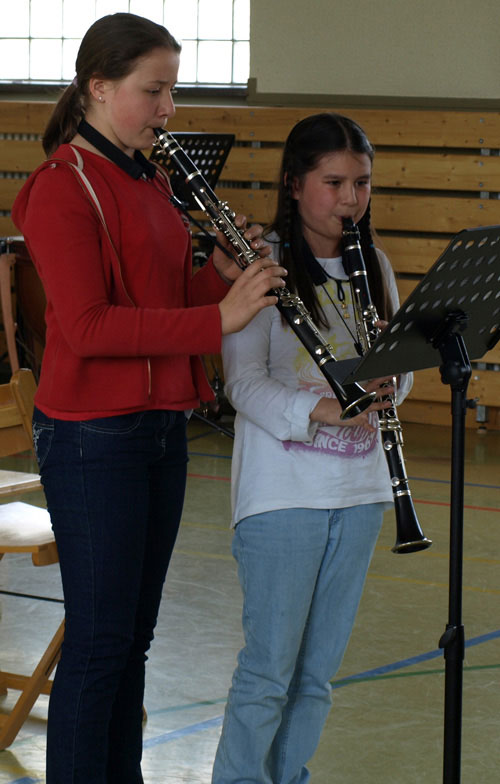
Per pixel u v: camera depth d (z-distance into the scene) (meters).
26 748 3.27
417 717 3.54
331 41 8.99
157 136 2.46
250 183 9.07
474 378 8.59
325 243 2.63
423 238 8.72
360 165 2.51
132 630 2.47
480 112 8.59
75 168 2.31
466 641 4.23
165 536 2.61
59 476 2.39
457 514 2.30
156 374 2.43
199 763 3.18
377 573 5.09
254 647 2.55
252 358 2.54
